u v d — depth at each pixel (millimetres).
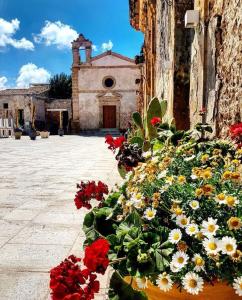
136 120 6973
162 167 2549
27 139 28031
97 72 36219
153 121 5121
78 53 36156
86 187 2922
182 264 1687
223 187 2029
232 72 3834
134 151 4617
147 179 2322
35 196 6121
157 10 10781
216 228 1705
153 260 1798
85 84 36312
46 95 47406
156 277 1807
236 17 3701
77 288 1605
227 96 4000
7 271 3037
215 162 2598
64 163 11266
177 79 6199
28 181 7742
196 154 3113
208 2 4703
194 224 1792
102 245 1771
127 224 2164
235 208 1850
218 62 4305
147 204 2129
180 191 2064
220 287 1734
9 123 31281
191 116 5855
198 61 5188
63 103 44344
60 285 1573
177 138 4281
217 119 4348
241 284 1629
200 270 1716
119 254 1972
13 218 4699
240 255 1623
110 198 2736
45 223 4449
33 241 3785
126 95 36344
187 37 6113
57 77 49438
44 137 30016
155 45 11805
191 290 1650
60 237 3904
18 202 5656
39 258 3314
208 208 1904
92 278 1699
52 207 5293
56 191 6574
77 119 36469
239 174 2004
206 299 1752
